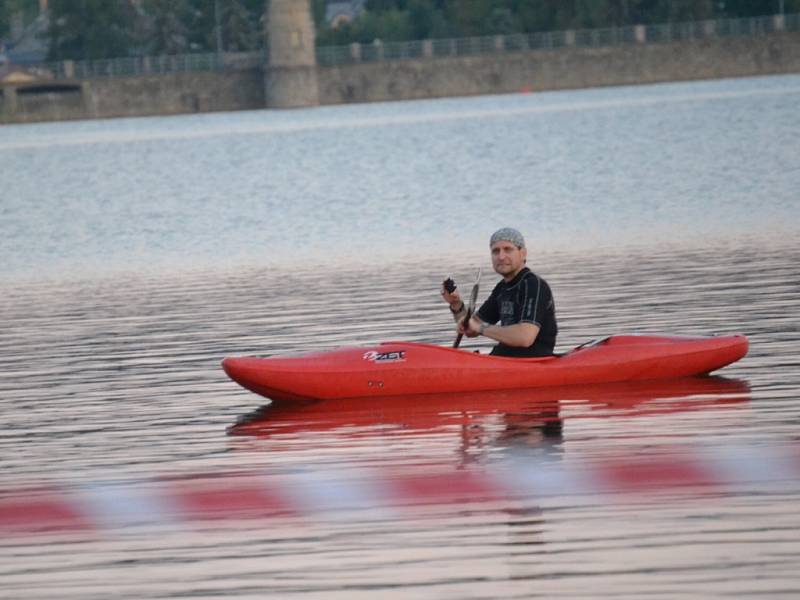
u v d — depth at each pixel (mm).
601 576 22781
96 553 24922
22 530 26297
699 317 44875
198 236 85375
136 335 48031
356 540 24969
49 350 45906
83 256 78062
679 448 29531
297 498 27484
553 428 31734
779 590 21906
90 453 31766
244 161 158125
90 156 178125
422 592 22516
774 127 158125
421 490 27609
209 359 42688
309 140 190375
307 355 36000
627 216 81438
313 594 22641
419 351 35438
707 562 23109
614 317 45781
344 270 63625
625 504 26094
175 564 24219
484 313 36156
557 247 67812
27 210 111750
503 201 96250
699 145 138750
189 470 29891
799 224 71500
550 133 173750
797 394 33781
